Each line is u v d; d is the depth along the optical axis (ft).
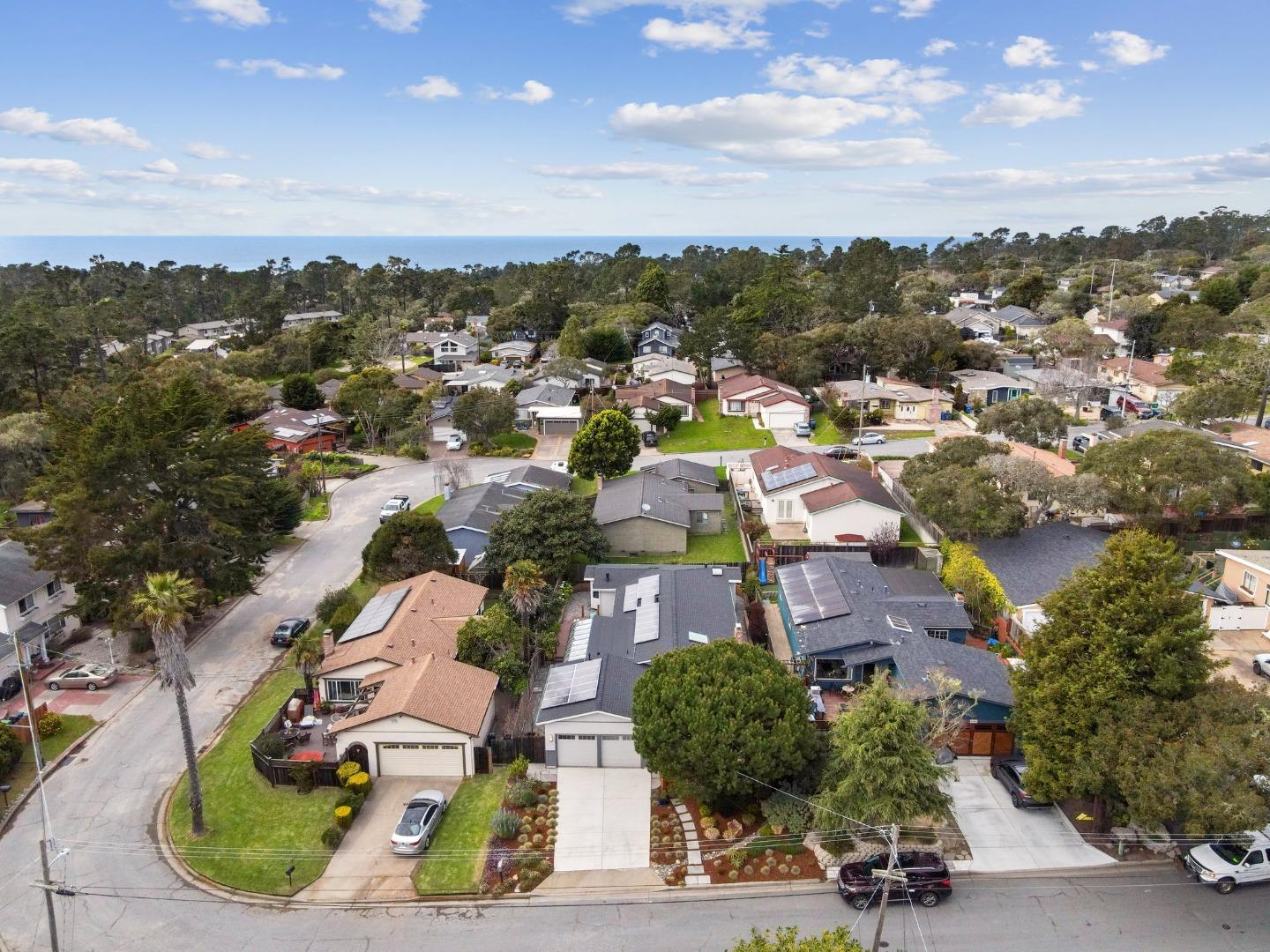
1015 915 84.38
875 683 93.97
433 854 96.17
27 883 93.15
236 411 307.37
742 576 160.76
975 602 144.36
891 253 470.39
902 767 87.86
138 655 143.33
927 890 86.12
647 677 104.32
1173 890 87.56
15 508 209.97
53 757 115.65
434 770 110.83
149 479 142.41
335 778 108.78
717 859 94.02
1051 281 586.45
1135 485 162.40
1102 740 86.69
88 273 609.83
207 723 124.06
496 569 161.27
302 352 407.85
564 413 291.17
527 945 82.89
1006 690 111.45
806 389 326.85
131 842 99.96
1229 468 159.33
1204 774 77.97
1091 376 310.04
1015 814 99.25
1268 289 410.93
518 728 117.19
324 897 90.48
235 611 161.89
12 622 139.44
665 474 211.41
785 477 193.47
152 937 85.25
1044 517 175.83
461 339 421.59
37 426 233.35
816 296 445.78
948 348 322.14
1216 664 91.40
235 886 92.32
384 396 291.17
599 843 97.14
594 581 156.76
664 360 369.91
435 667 120.37
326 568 182.19
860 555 162.40
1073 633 95.71
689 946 82.17
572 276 597.93
